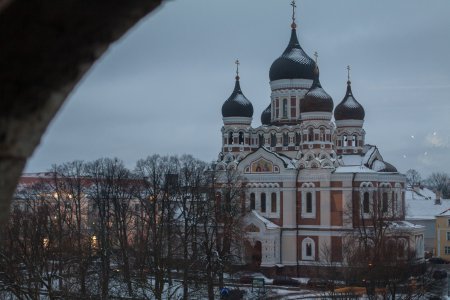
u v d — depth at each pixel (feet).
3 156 34.01
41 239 199.00
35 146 35.17
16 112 33.68
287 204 364.58
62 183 373.40
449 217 479.82
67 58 33.88
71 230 246.06
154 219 260.83
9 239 182.29
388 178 363.76
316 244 358.64
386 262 240.73
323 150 367.04
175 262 256.52
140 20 34.94
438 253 481.87
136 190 368.27
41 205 311.27
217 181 364.38
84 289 167.12
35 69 33.35
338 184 357.00
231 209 322.34
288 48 416.26
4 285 144.87
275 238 358.43
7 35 31.78
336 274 284.82
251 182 373.40
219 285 262.26
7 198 35.22
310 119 369.71
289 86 407.03
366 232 321.52
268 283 322.96
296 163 370.53
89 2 32.19
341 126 419.54
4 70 32.73
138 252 244.83
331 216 356.59
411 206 510.58
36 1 31.01
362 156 415.23
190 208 299.17
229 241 300.20
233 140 409.49
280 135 403.13
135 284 194.29
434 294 264.93
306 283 324.80
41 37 32.48
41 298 167.22
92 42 34.09
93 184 421.18
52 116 35.12
